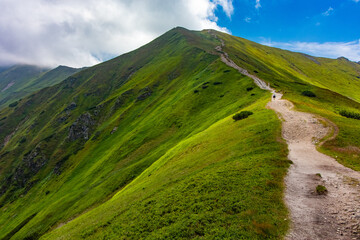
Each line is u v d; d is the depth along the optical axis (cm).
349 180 1842
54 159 13050
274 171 2153
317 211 1490
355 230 1251
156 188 2784
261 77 9569
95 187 6812
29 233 5847
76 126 14875
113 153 8825
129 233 1783
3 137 18912
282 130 3388
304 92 6538
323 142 2780
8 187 12412
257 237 1314
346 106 5538
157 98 13862
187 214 1744
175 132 8219
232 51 17438
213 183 2148
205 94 9600
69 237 2353
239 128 4094
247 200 1711
